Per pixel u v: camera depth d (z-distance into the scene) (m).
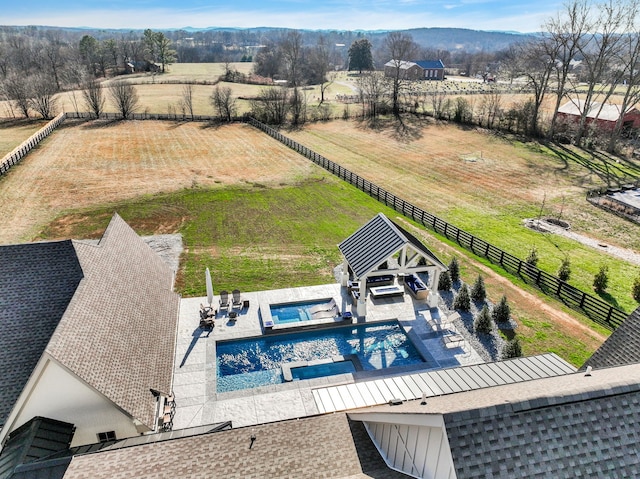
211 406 15.59
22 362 13.30
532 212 34.53
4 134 57.59
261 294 22.62
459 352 18.66
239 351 18.83
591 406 7.51
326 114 72.62
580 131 53.53
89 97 68.62
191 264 26.09
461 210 35.06
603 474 6.96
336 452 9.71
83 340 12.87
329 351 18.95
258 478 8.89
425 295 22.19
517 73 62.66
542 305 22.17
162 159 48.47
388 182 42.03
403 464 8.86
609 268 25.75
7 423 11.89
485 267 26.05
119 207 34.88
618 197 36.59
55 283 14.80
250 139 58.16
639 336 12.95
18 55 128.38
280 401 15.91
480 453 6.83
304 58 139.75
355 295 21.45
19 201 35.59
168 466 9.23
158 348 15.60
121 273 17.09
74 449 11.66
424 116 70.19
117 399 12.38
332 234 30.48
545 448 7.02
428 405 8.24
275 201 36.59
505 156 50.19
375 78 76.06
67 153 49.50
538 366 12.74
